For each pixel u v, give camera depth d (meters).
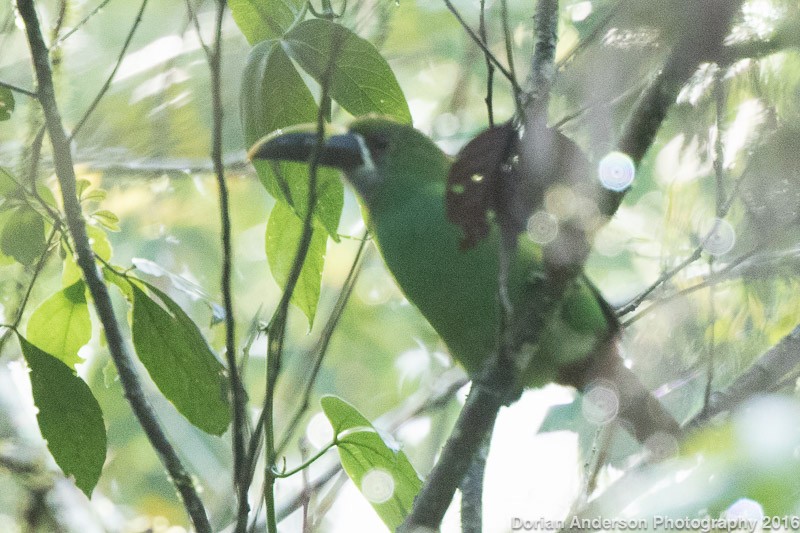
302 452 8.13
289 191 7.78
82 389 7.39
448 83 15.34
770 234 8.72
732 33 7.13
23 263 7.64
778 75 8.42
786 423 4.52
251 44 7.81
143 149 13.12
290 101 7.64
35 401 7.36
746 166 8.10
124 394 6.84
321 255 7.95
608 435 7.93
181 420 14.09
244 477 6.38
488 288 8.23
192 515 6.75
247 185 15.19
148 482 13.92
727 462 4.55
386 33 9.82
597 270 13.31
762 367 7.73
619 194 6.43
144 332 7.64
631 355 9.86
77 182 7.66
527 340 6.73
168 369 7.68
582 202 6.46
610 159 6.40
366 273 15.95
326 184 7.86
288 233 7.94
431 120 14.57
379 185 8.97
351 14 9.31
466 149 6.45
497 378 6.79
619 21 7.16
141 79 13.38
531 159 6.45
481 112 14.40
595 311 8.38
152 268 7.94
